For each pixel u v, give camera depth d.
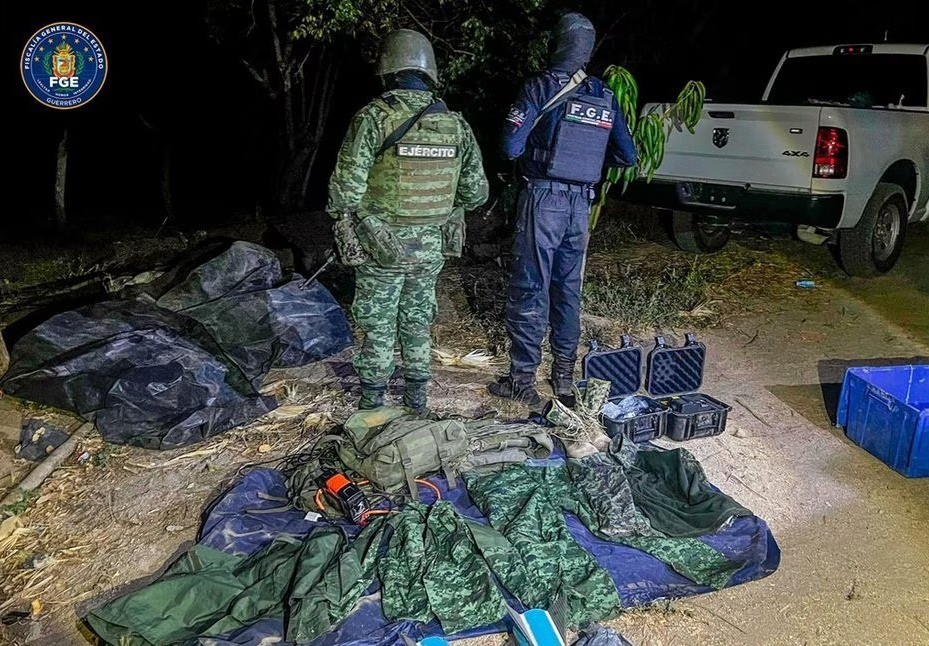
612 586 2.88
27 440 3.98
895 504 3.62
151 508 3.48
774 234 7.15
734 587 3.04
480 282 6.21
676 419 4.05
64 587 3.03
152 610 2.73
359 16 5.71
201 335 4.59
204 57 8.56
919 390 4.29
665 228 7.65
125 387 4.06
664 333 5.48
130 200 9.36
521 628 2.62
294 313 4.81
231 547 3.08
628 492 3.35
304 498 3.30
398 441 3.38
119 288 5.28
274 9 7.29
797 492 3.70
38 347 4.27
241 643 2.58
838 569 3.17
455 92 6.66
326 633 2.67
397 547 2.99
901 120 6.25
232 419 4.11
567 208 3.97
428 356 3.97
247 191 9.83
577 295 4.24
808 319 5.81
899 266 7.05
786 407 4.52
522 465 3.60
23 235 7.48
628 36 8.28
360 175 3.39
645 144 5.05
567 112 3.79
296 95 8.52
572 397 4.29
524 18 6.25
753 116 5.94
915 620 2.90
